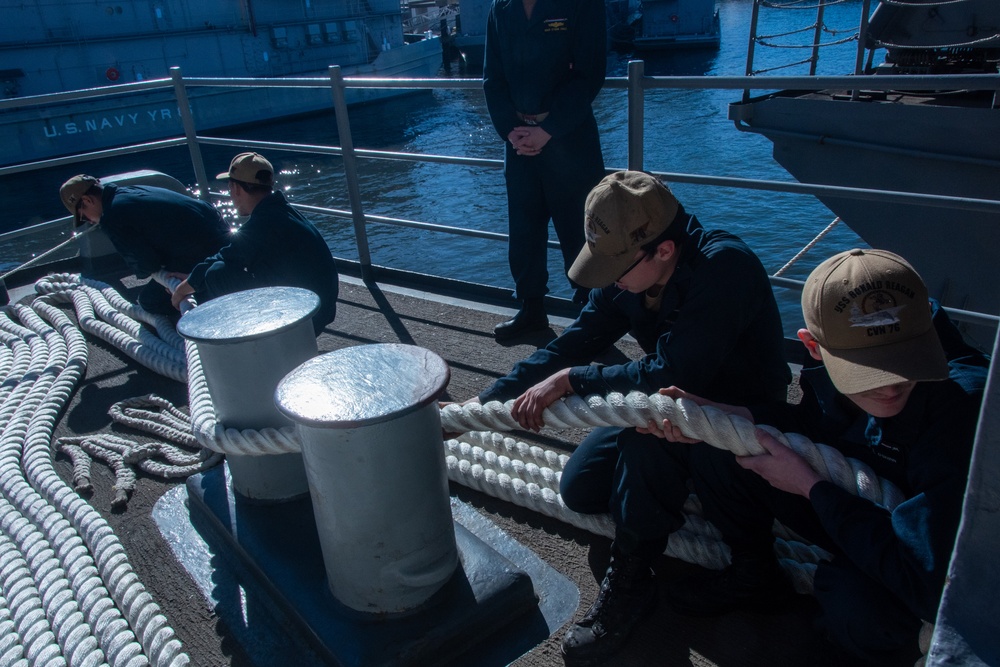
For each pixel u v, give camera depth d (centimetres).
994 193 493
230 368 242
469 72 5153
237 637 220
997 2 555
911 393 152
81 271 581
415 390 192
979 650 105
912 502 147
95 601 228
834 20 4853
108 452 315
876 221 571
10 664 212
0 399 373
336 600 213
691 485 238
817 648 197
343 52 3869
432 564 206
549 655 206
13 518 272
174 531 267
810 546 222
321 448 188
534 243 387
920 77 280
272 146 508
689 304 193
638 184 189
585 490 230
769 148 1992
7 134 2834
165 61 3222
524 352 381
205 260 379
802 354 354
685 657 199
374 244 1828
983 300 533
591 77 354
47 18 2919
